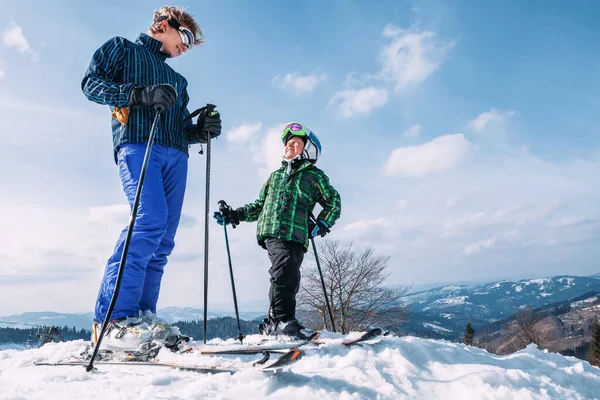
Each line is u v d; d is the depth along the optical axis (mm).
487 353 2357
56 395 1480
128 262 2418
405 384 1759
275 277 3010
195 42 3168
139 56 2783
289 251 3059
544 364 2203
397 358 1990
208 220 3264
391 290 18656
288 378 1708
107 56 2666
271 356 2164
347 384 1675
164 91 2430
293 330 2812
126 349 2240
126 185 2635
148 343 2184
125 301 2369
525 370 2084
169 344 2262
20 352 2682
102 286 2416
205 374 1807
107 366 2047
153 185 2598
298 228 3102
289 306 2967
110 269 2428
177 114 2951
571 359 2510
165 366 1964
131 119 2660
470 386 1734
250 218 3676
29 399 1416
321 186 3318
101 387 1597
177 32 2990
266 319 3117
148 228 2496
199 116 3203
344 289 17969
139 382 1673
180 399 1473
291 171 3305
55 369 1984
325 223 3246
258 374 1722
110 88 2510
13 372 1925
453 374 1883
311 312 18047
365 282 18109
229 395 1543
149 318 2406
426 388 1757
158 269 2795
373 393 1615
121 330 2258
